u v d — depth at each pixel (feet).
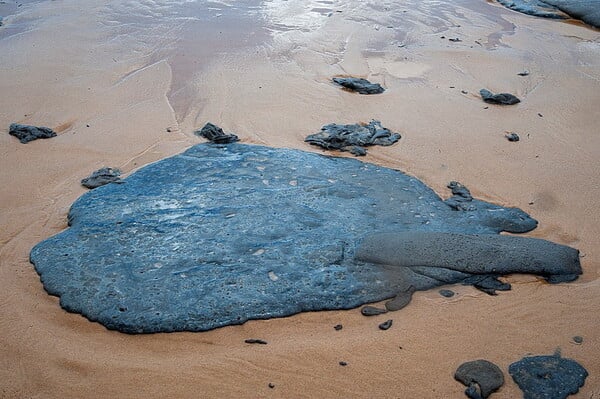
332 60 15.66
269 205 9.86
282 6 20.04
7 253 9.34
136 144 12.09
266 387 7.63
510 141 12.35
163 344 8.10
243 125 12.64
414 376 7.76
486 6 20.94
